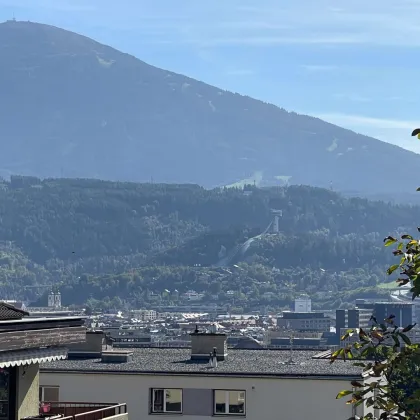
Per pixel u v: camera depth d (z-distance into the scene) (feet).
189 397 210.79
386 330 80.74
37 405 127.03
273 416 207.10
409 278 80.12
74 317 123.54
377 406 84.12
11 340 110.73
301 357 237.25
